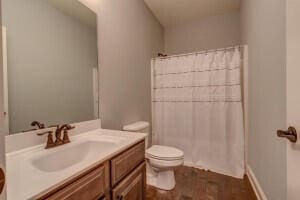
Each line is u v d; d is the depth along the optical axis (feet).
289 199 2.64
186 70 8.32
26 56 3.62
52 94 4.17
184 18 10.75
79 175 2.62
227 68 7.49
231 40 10.16
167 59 8.81
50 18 4.14
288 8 2.63
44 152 3.51
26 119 3.60
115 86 6.43
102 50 5.80
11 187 2.15
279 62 3.82
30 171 2.63
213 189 6.26
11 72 3.35
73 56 4.75
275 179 4.20
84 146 4.22
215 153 7.79
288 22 2.64
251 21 6.52
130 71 7.45
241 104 7.28
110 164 3.37
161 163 6.03
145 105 8.75
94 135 4.77
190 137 8.32
